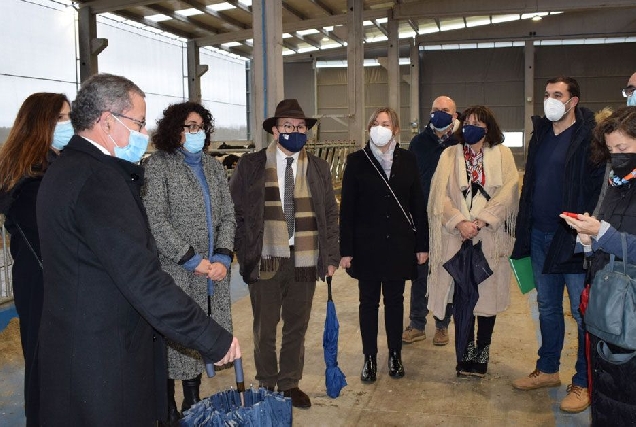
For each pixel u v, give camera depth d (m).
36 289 2.01
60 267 1.39
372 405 2.92
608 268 1.91
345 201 3.16
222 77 19.97
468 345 3.24
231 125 20.69
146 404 1.49
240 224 2.73
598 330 1.88
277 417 1.71
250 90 21.69
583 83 19.70
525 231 2.96
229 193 2.63
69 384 1.39
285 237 2.70
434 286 3.22
